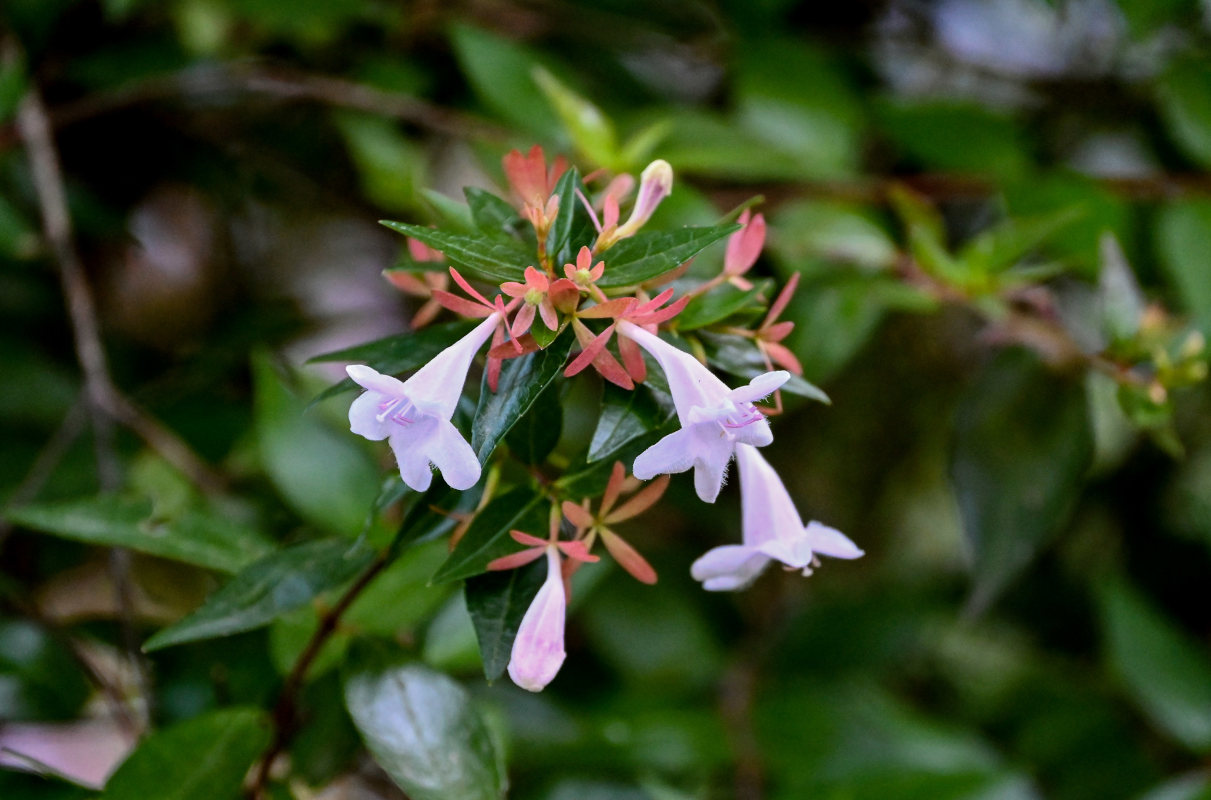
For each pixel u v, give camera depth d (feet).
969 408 1.20
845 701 1.45
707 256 1.17
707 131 1.36
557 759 1.24
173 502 1.34
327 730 1.11
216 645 1.16
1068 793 1.57
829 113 1.48
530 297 0.93
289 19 1.39
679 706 1.44
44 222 1.46
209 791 1.03
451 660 1.12
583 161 1.24
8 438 1.43
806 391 0.98
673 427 0.97
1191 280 1.36
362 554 1.03
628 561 0.97
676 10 1.58
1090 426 1.19
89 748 1.47
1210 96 1.42
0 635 1.14
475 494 1.00
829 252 1.25
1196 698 1.39
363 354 0.99
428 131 1.59
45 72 1.44
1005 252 1.19
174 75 1.41
